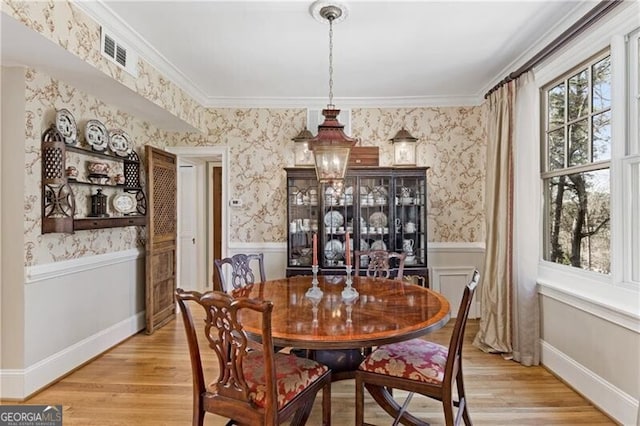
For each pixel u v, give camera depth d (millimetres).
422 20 2596
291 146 4430
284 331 1660
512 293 3096
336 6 2412
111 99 3168
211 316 1562
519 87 3070
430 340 3590
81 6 2318
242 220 4465
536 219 2969
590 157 2572
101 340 3250
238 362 1540
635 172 2197
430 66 3422
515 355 3041
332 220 4141
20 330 2455
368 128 4406
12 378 2441
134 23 2635
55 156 2613
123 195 3516
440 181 4359
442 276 4348
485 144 4195
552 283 2826
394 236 4082
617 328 2184
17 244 2461
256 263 4441
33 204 2529
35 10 1973
